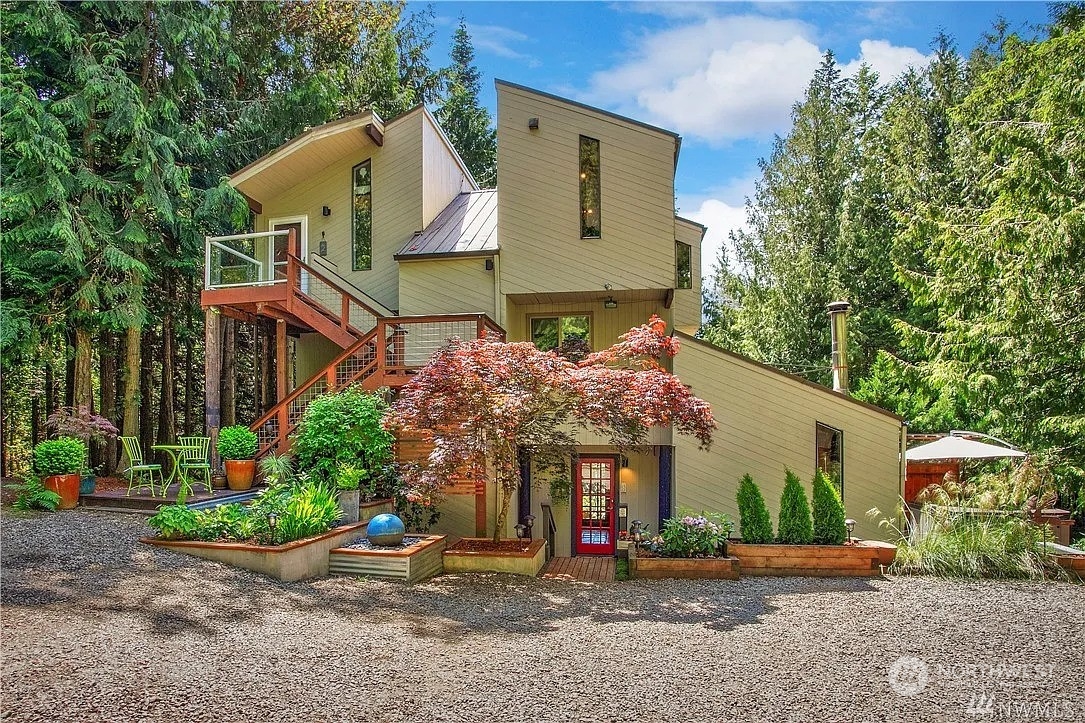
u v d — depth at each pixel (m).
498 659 5.17
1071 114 11.44
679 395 8.65
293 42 17.98
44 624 5.26
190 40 14.36
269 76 17.86
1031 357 11.88
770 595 7.55
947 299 12.89
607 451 12.84
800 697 4.51
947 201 17.97
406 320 11.38
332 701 4.24
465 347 9.01
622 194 12.49
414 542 8.70
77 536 7.97
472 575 8.64
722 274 24.98
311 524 8.12
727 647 5.57
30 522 8.73
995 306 11.95
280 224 15.25
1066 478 11.97
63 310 12.91
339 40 19.12
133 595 6.18
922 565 8.66
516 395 8.24
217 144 15.13
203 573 7.05
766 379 11.11
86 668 4.48
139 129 13.04
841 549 8.70
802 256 20.45
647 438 11.02
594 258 12.54
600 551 12.69
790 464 10.98
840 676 4.92
